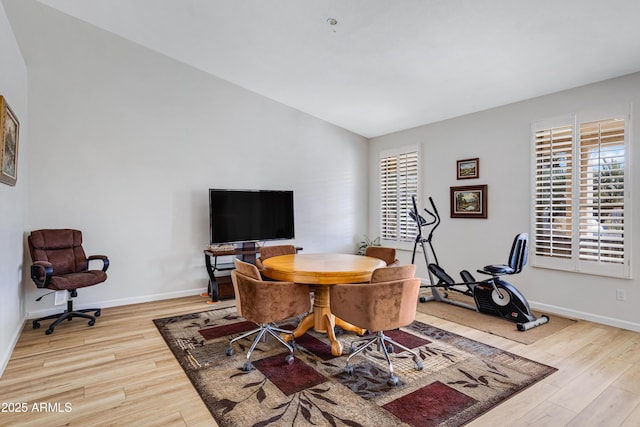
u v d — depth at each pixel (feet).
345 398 7.21
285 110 18.22
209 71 15.75
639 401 7.17
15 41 10.57
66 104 12.93
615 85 11.53
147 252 14.57
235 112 16.67
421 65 12.33
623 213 11.29
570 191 12.52
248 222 16.19
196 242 15.71
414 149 18.49
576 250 12.33
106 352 9.48
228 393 7.37
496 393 7.42
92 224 13.44
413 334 10.98
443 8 9.20
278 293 8.68
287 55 13.25
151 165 14.64
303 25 11.14
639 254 11.02
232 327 11.50
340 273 9.09
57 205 12.77
